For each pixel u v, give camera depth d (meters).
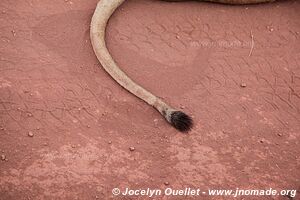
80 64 7.37
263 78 7.60
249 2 8.65
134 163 6.27
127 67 7.45
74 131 6.52
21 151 6.18
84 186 5.93
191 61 7.67
